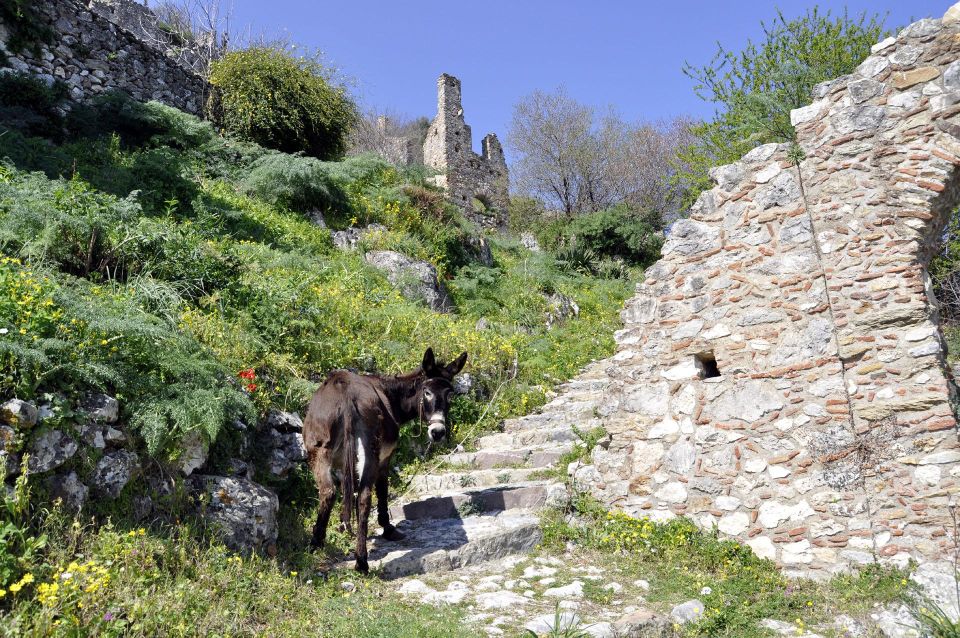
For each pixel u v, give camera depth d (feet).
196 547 13.58
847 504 16.81
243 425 18.40
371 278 37.45
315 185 42.29
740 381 19.03
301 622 12.83
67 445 12.71
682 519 19.22
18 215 19.83
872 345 17.10
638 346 21.33
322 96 53.62
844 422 17.13
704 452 19.34
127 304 18.08
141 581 11.62
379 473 18.49
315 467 16.17
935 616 13.50
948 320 39.34
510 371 34.37
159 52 47.60
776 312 18.75
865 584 15.60
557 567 17.54
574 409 30.30
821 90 18.83
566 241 76.18
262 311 24.53
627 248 75.15
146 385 15.19
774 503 17.85
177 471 14.98
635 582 16.46
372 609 13.85
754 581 16.55
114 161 35.83
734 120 46.34
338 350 25.94
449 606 14.52
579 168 94.73
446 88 89.92
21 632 9.58
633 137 100.32
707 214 20.61
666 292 21.03
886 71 17.90
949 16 17.16
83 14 42.55
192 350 18.01
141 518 13.76
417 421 26.23
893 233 17.24
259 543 15.53
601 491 21.22
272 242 36.37
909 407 16.35
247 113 49.60
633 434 20.86
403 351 29.43
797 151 18.93
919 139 17.25
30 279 15.16
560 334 44.14
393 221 46.96
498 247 62.90
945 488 15.66
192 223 31.19
